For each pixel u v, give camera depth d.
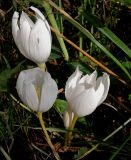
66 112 0.46
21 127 0.50
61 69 0.58
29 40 0.44
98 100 0.43
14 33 0.45
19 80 0.41
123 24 0.62
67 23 0.62
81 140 0.51
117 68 0.56
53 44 0.59
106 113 0.55
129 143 0.49
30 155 0.50
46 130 0.50
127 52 0.51
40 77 0.42
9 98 0.50
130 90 0.56
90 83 0.44
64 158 0.50
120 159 0.49
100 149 0.50
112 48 0.60
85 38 0.60
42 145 0.51
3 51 0.57
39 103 0.42
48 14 0.55
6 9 0.60
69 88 0.43
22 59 0.56
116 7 0.61
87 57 0.56
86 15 0.53
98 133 0.53
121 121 0.54
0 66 0.56
